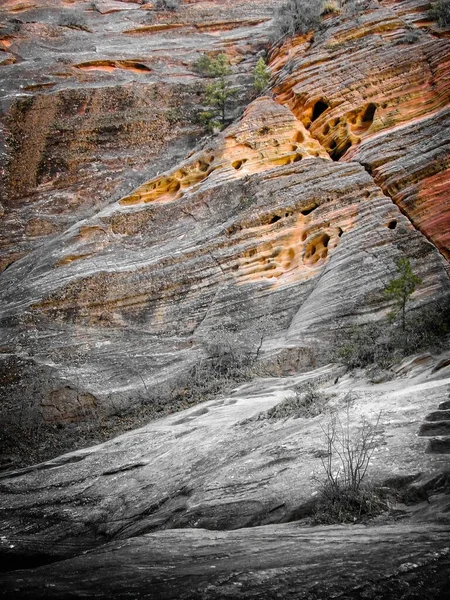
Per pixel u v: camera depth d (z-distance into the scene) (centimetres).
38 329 1466
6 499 859
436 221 1454
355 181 1606
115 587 285
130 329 1499
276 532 417
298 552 338
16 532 718
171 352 1426
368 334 1268
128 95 2361
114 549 430
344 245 1480
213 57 2680
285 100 2070
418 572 281
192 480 653
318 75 2020
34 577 318
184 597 262
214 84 2442
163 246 1667
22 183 2089
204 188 1762
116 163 2164
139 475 780
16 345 1420
